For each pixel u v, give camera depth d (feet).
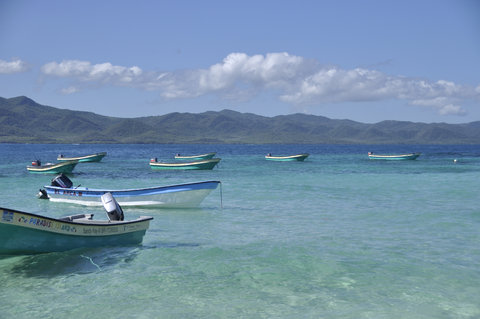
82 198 69.00
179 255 38.29
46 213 61.57
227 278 32.12
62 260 36.60
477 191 91.71
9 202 71.61
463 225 52.49
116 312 26.17
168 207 66.44
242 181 116.26
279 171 160.15
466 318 25.36
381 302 27.63
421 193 88.12
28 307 26.84
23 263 35.50
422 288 30.07
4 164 197.16
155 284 30.89
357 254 38.70
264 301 27.81
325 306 26.99
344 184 107.86
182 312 26.13
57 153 428.56
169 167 167.73
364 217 58.65
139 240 42.65
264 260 36.78
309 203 72.59
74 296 28.66
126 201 67.00
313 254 38.63
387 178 128.06
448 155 387.75
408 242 43.37
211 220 56.29
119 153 439.63
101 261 36.35
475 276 32.58
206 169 165.78
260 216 59.72
